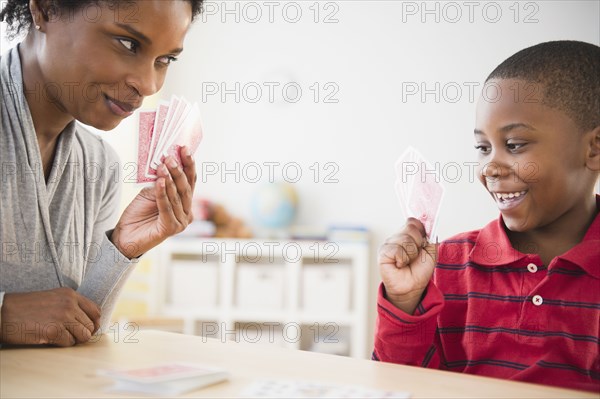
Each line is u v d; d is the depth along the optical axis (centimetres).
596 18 311
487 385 75
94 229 128
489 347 107
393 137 350
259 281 336
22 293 98
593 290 101
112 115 102
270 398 67
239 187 377
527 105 103
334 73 362
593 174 106
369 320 345
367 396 68
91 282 108
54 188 113
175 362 85
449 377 79
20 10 112
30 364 82
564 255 102
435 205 102
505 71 108
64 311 96
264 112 375
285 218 351
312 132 365
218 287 339
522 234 111
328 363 86
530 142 103
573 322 101
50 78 101
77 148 121
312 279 333
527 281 106
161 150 111
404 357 100
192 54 387
